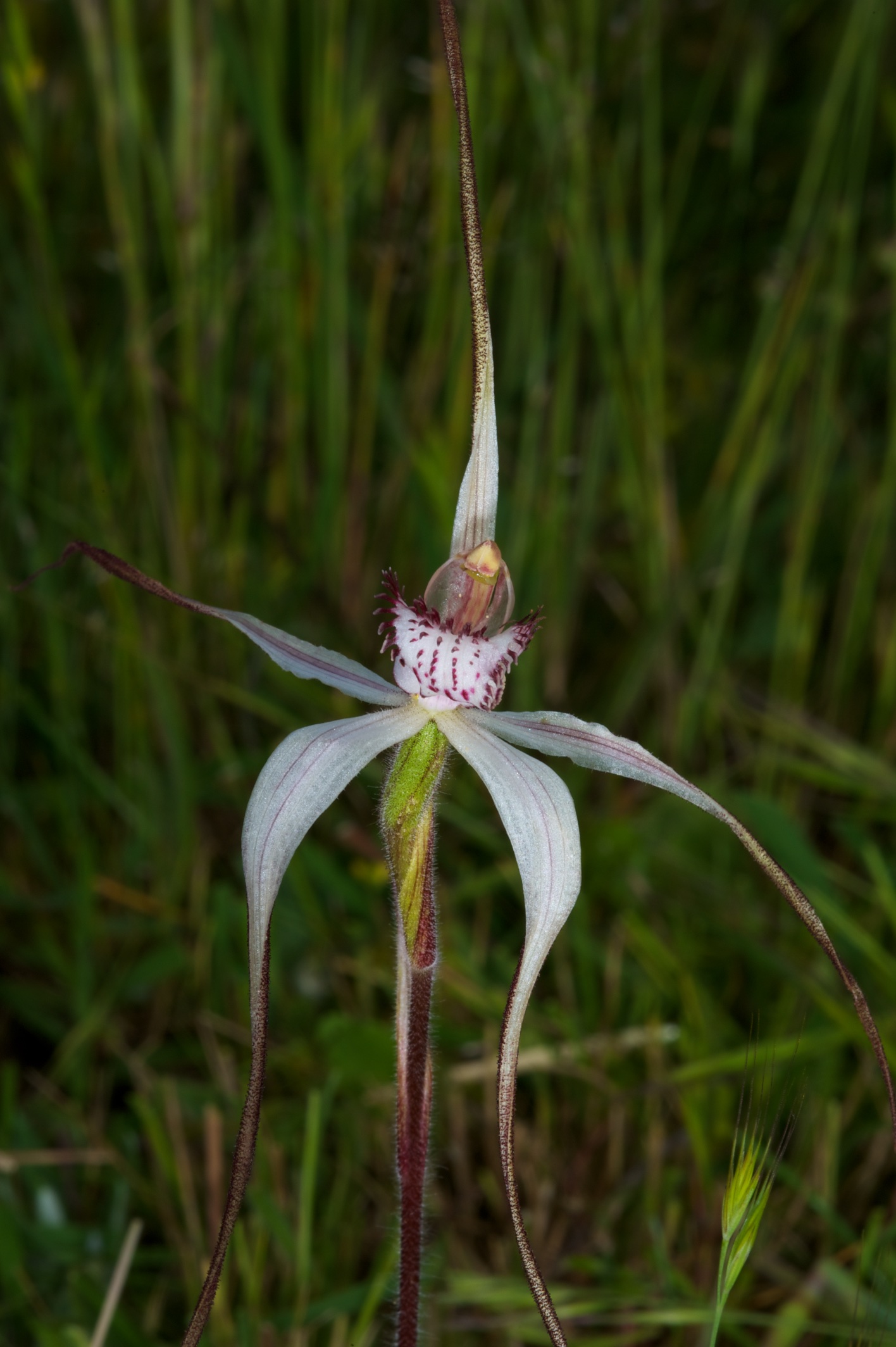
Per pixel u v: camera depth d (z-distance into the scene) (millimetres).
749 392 482
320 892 455
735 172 550
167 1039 439
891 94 508
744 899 438
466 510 353
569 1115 414
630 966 440
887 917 444
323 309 472
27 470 477
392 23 544
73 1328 368
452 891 443
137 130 455
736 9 510
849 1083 422
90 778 454
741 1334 376
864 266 546
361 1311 371
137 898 452
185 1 452
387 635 347
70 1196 406
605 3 516
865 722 515
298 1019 434
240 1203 326
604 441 492
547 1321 328
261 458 515
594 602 541
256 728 488
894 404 484
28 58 445
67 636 473
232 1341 375
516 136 500
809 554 514
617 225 471
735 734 502
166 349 519
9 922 456
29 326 467
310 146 470
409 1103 341
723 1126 408
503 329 509
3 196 523
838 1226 385
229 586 484
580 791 467
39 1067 435
